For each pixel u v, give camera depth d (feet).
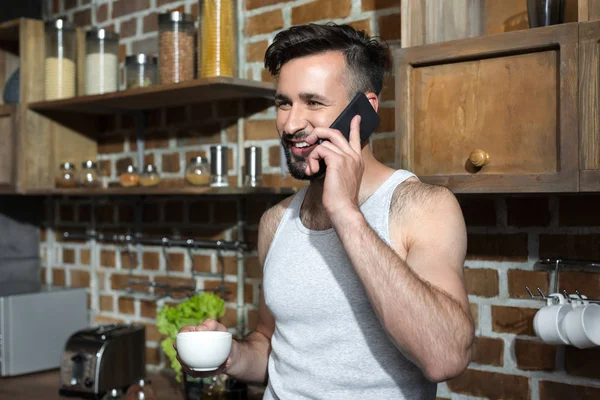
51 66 9.30
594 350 5.77
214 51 7.52
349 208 4.18
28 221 10.69
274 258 4.95
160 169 9.12
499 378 6.27
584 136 4.78
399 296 3.96
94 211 9.96
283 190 7.46
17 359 8.98
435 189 4.58
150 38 9.19
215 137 8.48
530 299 6.09
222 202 8.46
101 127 9.93
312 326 4.68
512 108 5.14
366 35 4.98
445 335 3.93
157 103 8.63
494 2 6.01
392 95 6.89
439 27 5.84
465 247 4.46
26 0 10.66
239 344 5.49
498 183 5.16
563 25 4.85
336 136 4.37
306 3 7.61
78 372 7.79
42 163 9.47
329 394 4.58
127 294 9.53
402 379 4.49
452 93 5.44
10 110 9.43
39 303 9.23
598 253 5.74
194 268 8.73
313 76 4.60
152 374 8.95
